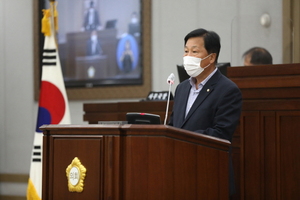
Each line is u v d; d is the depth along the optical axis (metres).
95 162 6.65
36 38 20.44
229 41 16.98
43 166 7.11
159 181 6.42
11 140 21.22
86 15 19.67
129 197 6.45
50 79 14.35
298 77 9.40
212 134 7.86
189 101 8.91
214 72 8.78
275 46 15.26
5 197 20.84
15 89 21.14
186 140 6.63
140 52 18.73
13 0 21.19
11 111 21.22
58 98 14.29
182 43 18.11
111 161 6.53
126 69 18.95
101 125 6.70
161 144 6.45
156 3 18.64
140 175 6.47
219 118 8.15
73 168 6.75
